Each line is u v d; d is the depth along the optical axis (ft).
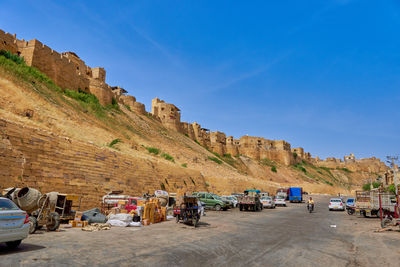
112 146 106.22
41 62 130.21
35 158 51.70
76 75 157.28
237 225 48.14
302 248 28.78
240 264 21.70
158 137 211.00
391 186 209.36
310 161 602.03
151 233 36.32
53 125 91.35
